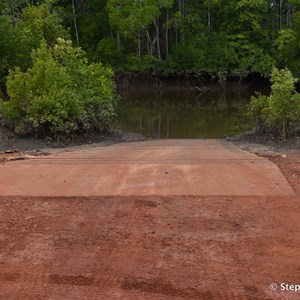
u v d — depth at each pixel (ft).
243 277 12.97
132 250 14.89
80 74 54.19
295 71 137.08
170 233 16.29
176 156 33.65
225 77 163.73
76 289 12.44
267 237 15.79
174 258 14.25
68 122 46.85
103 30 176.76
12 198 20.58
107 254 14.62
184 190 21.43
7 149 41.88
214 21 179.63
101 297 12.00
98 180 23.41
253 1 156.97
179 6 171.12
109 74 60.13
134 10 151.64
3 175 24.59
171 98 137.90
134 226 17.03
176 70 165.99
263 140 49.49
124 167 26.63
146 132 70.13
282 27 161.48
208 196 20.49
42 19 85.71
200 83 168.25
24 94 46.70
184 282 12.70
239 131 69.72
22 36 67.46
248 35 164.04
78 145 47.44
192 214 18.20
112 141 54.54
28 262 14.15
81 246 15.29
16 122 47.75
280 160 29.86
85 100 52.85
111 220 17.69
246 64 159.12
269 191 21.09
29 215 18.40
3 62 65.31
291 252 14.58
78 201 20.10
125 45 177.68
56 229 16.87
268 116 50.08
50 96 45.75
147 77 169.37
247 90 163.22
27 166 27.17
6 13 94.58
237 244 15.25
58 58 54.29
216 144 50.01
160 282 12.72
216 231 16.42
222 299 11.81
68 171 25.55
